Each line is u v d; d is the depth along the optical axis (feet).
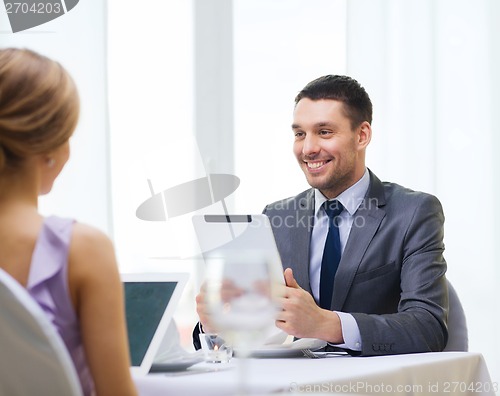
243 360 4.69
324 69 14.97
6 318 4.53
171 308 6.70
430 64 14.71
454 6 14.73
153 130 14.42
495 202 14.35
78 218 13.69
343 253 9.70
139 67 14.46
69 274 5.03
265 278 4.68
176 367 6.80
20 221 5.13
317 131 10.07
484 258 14.34
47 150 5.19
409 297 9.11
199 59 14.79
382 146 14.71
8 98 5.07
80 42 13.93
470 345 14.26
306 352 8.18
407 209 9.74
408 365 6.95
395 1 14.82
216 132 14.79
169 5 14.69
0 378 4.73
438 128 14.66
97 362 5.00
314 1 15.01
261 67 14.99
